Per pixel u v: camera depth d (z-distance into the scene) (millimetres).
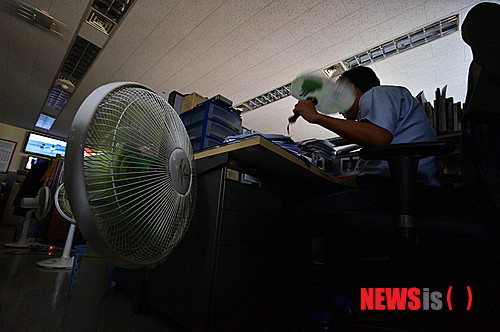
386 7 2621
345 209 765
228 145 831
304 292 800
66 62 4016
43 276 1377
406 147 614
